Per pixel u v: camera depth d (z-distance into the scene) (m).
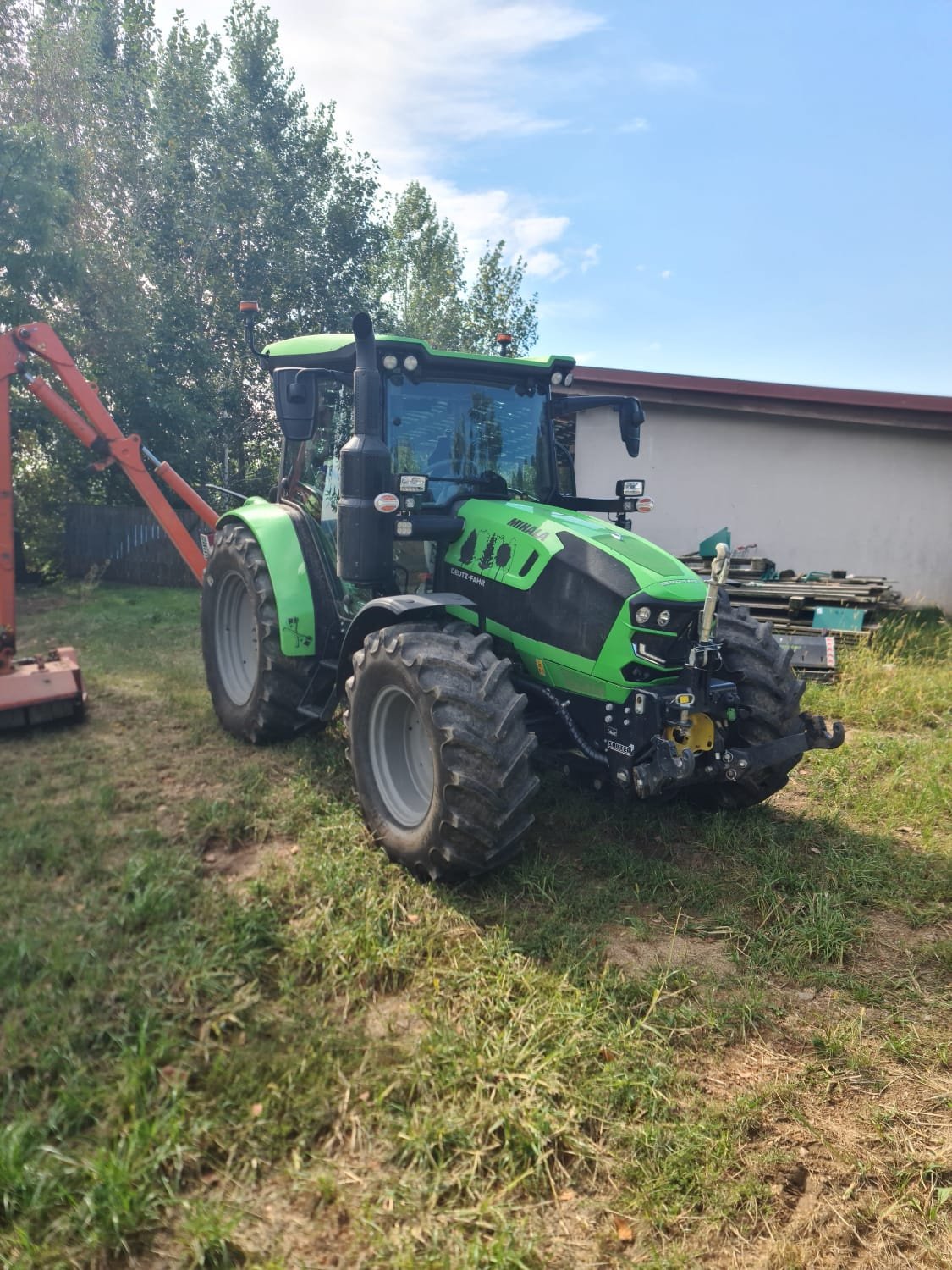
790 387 11.34
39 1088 2.41
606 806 4.63
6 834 3.81
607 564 3.81
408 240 28.73
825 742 4.16
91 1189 2.09
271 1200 2.18
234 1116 2.38
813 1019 3.06
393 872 3.75
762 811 4.71
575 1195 2.29
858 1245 2.21
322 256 20.77
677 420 11.98
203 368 17.30
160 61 19.73
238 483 20.06
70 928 3.06
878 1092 2.73
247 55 19.84
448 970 3.08
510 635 4.12
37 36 15.95
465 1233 2.14
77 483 16.44
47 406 6.30
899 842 4.50
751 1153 2.45
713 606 3.62
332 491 4.97
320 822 4.19
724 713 3.83
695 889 3.85
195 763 4.95
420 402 4.52
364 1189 2.23
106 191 17.59
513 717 3.53
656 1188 2.29
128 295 15.61
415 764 4.02
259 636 5.06
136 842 3.84
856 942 3.55
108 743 5.25
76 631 9.21
